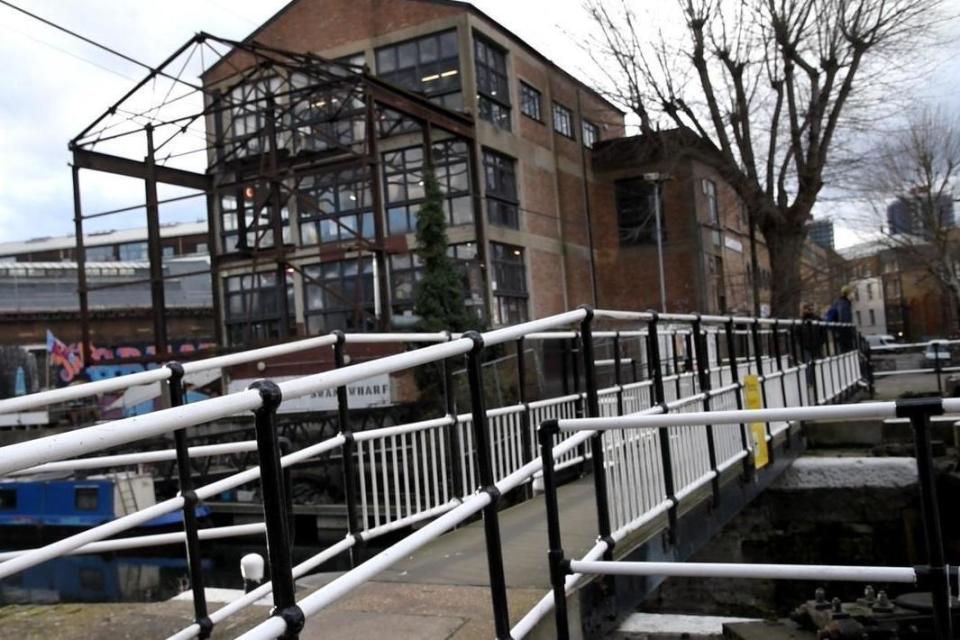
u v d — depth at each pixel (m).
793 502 10.68
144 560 15.55
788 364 11.66
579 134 32.00
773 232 25.81
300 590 4.59
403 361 2.79
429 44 25.75
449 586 4.38
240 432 18.08
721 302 33.97
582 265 31.27
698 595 9.14
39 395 3.69
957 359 26.62
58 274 50.22
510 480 3.41
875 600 5.26
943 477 10.14
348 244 22.16
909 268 52.44
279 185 20.91
